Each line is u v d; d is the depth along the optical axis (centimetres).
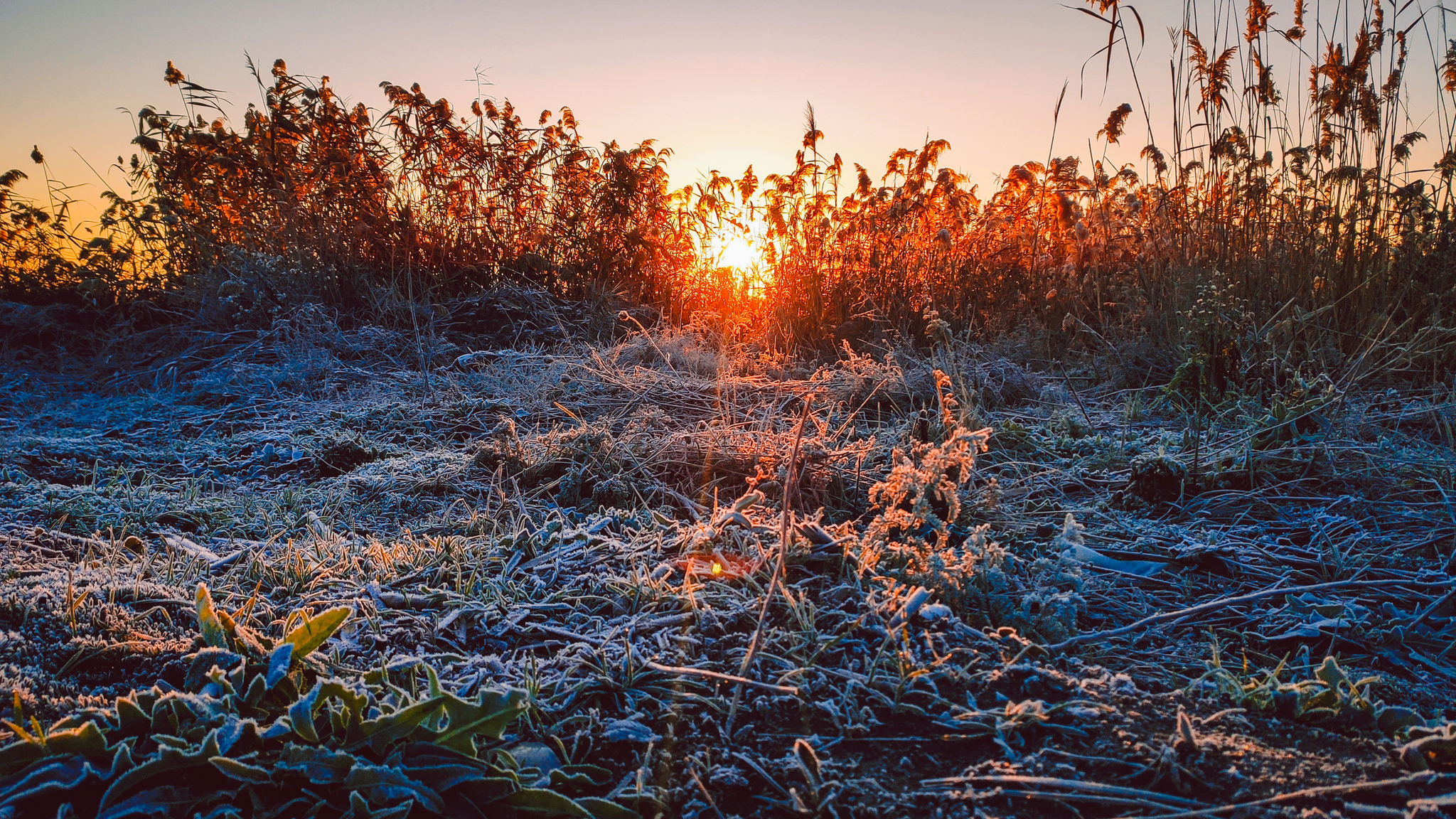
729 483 342
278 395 525
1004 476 364
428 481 354
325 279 696
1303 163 578
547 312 703
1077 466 369
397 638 212
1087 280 662
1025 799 155
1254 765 159
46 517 302
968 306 691
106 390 561
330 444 412
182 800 140
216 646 185
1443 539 286
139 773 139
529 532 285
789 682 191
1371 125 548
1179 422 441
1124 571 270
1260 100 577
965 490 327
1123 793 153
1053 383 536
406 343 628
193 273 734
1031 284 705
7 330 664
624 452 361
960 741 172
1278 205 587
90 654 183
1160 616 231
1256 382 432
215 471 388
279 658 177
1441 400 439
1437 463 344
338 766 147
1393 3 549
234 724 153
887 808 154
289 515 319
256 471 388
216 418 481
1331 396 398
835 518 308
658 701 184
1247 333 490
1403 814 142
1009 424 415
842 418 450
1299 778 155
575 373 539
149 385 571
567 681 190
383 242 727
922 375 507
